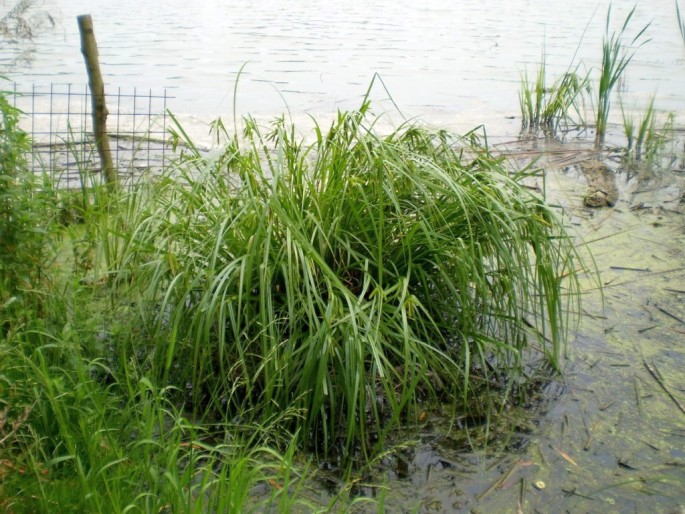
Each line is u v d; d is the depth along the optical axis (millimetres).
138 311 3611
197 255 3441
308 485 3018
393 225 3717
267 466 2748
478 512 2910
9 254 3320
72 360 3088
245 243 3488
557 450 3270
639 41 12359
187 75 9594
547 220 4031
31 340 3271
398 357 3617
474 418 3457
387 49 11664
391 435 3322
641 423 3457
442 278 3787
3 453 2701
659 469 3168
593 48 11828
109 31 12328
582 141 7773
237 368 3445
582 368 3859
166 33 12391
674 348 4039
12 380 2904
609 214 5832
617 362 3912
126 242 3652
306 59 10789
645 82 9953
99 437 2773
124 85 8945
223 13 14820
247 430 3230
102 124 5445
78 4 15070
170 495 2592
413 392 3264
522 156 7207
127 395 3152
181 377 3387
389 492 2992
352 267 3662
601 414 3512
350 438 3139
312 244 3508
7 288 3344
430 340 3562
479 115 8461
